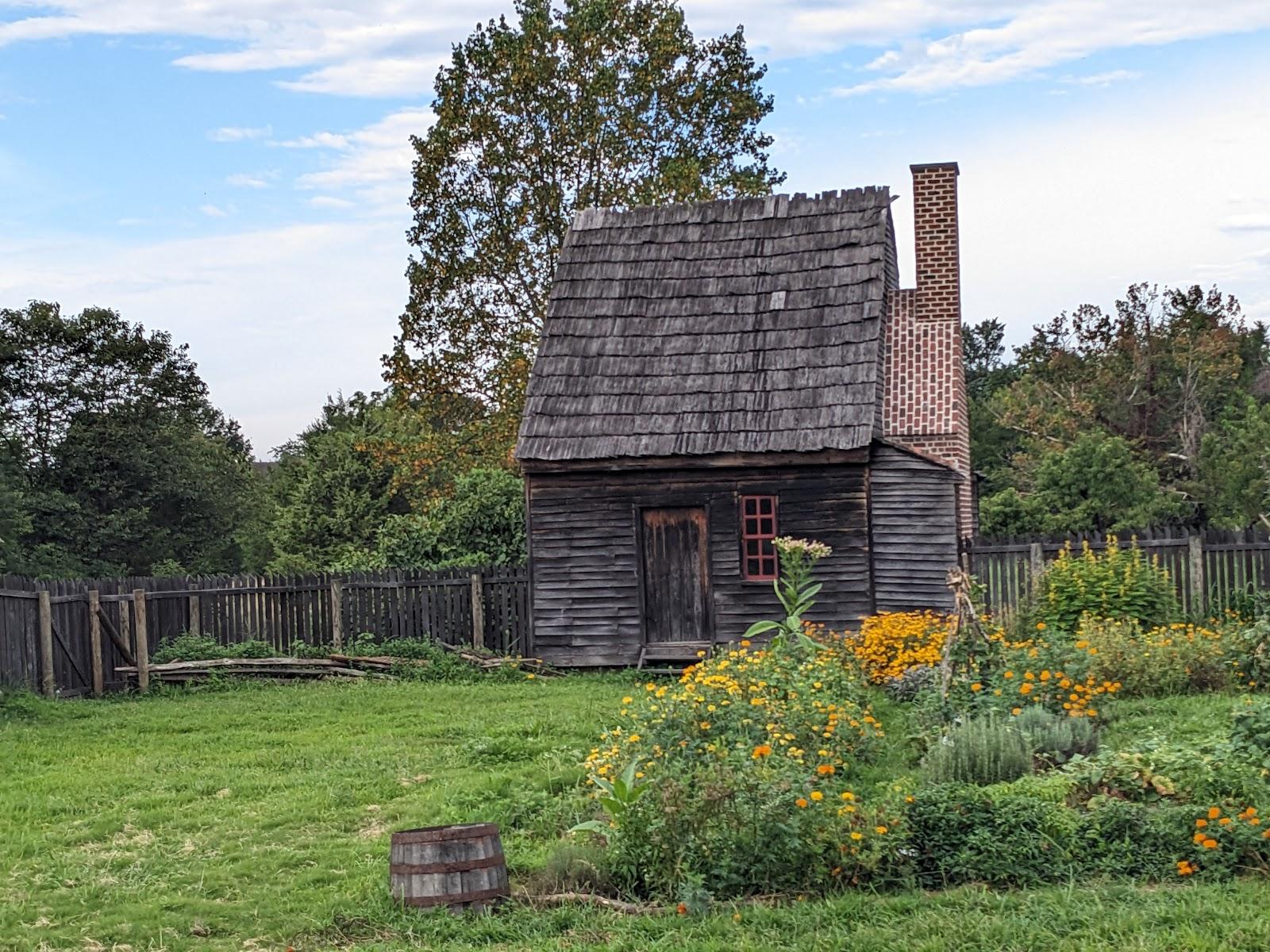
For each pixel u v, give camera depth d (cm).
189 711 1931
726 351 2373
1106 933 796
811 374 2306
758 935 838
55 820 1262
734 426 2272
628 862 969
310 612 2373
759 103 4266
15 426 5291
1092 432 3875
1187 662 1619
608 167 4097
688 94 4166
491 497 2861
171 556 5488
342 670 2236
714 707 1234
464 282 4078
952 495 2188
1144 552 2112
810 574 2242
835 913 872
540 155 4047
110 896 1012
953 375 2609
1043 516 3459
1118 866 918
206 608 2338
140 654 2158
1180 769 1023
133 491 5494
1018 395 4856
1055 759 1159
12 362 5319
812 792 946
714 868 934
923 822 965
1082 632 1722
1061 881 918
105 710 1952
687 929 859
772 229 2523
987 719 1313
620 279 2516
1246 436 3819
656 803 974
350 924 921
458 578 2370
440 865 934
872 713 1516
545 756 1428
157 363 5716
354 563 2952
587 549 2327
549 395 2381
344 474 5184
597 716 1697
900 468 2216
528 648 2355
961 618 1580
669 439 2280
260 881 1045
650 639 2305
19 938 914
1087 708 1373
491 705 1900
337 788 1330
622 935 855
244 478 6431
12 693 1930
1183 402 4350
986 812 968
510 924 897
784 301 2416
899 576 2203
